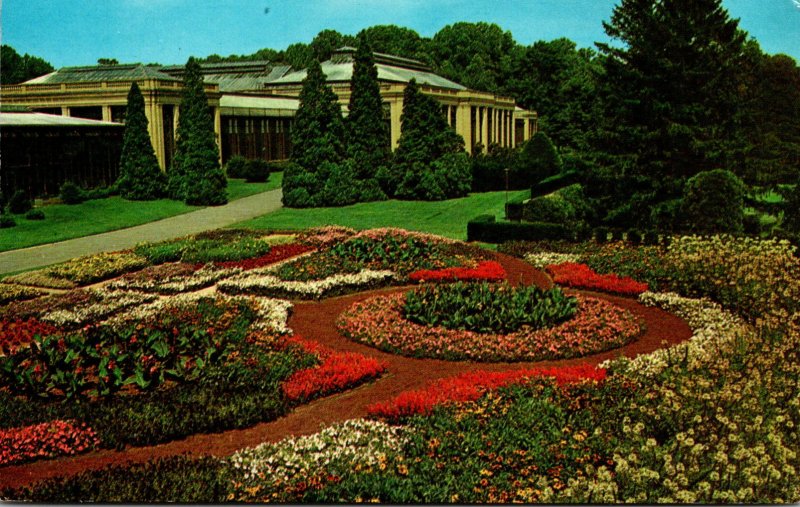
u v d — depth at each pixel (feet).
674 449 35.45
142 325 62.49
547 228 105.70
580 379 47.60
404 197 167.84
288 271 82.79
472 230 109.29
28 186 150.00
